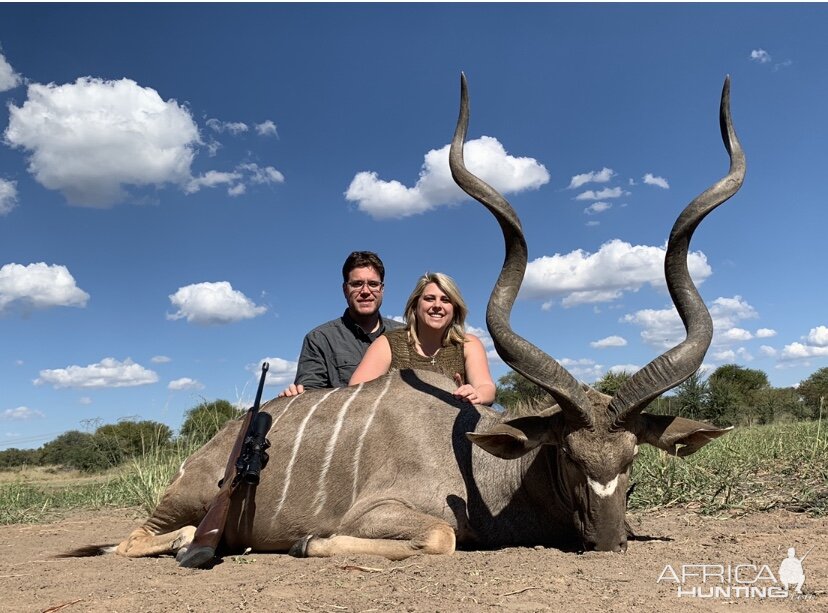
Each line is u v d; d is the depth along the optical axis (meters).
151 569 1.68
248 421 1.91
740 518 2.08
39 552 2.10
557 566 1.48
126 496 3.51
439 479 1.79
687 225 1.70
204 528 1.71
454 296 2.11
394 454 1.83
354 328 2.62
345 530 1.78
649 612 1.18
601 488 1.58
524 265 1.75
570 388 1.58
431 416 1.88
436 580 1.40
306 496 1.87
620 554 1.56
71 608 1.32
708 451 3.10
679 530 1.92
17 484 4.46
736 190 1.72
